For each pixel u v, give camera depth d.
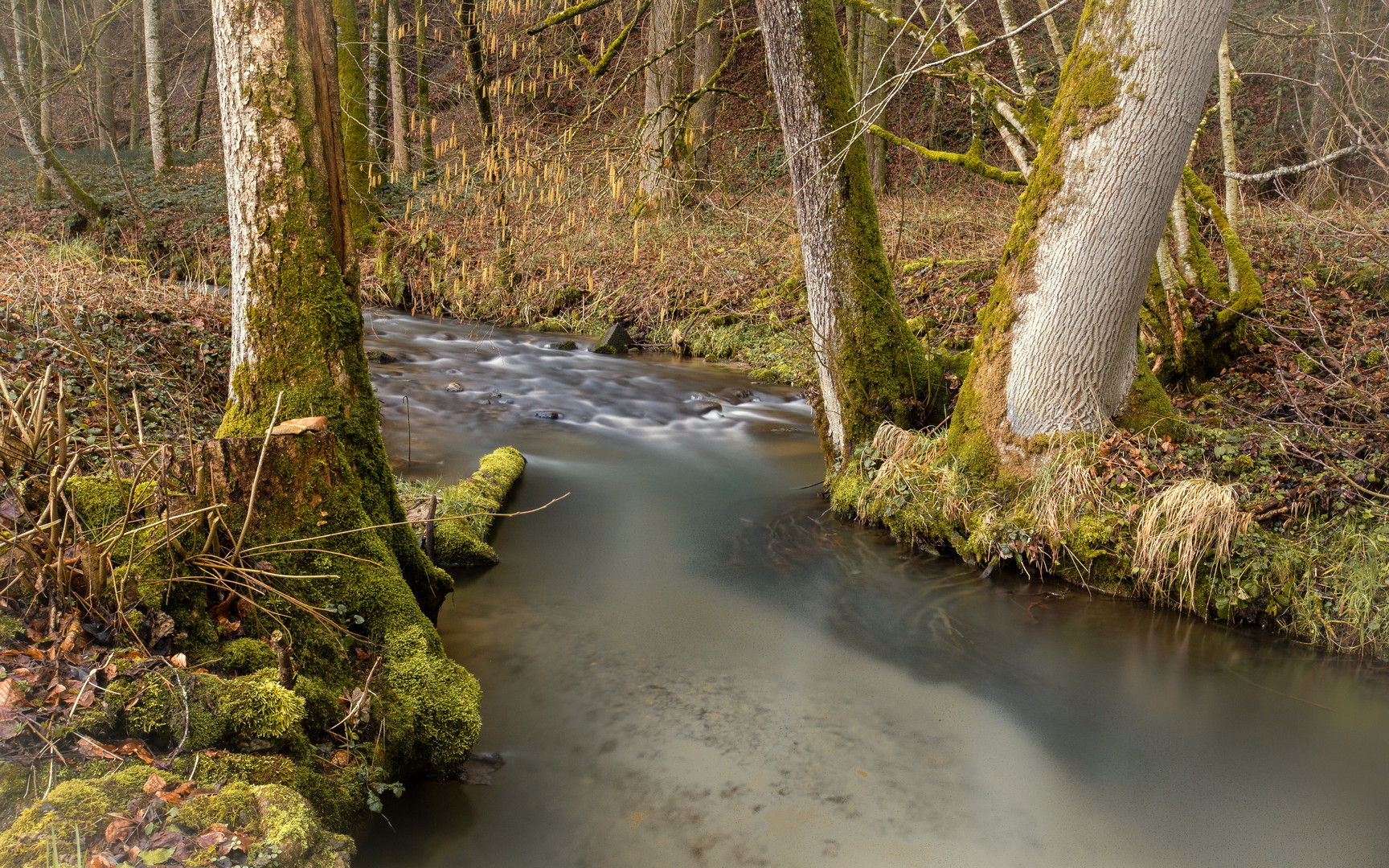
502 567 6.21
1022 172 7.98
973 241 15.01
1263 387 8.28
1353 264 10.65
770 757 4.03
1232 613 5.53
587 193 13.93
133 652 2.96
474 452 9.02
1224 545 5.55
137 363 7.83
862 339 7.46
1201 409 7.86
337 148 4.26
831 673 4.91
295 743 2.98
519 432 10.12
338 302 4.19
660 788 3.75
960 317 12.01
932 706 4.60
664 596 5.89
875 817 3.63
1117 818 3.75
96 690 2.72
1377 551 5.30
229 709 2.86
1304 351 8.30
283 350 4.09
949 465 6.84
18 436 3.34
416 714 3.67
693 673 4.83
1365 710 4.67
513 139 11.14
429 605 4.90
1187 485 5.76
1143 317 8.96
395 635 3.94
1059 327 6.10
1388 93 10.45
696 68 20.03
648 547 6.80
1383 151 7.12
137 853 2.24
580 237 16.78
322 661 3.57
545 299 16.52
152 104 21.92
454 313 16.73
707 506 7.88
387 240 17.39
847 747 4.16
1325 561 5.46
